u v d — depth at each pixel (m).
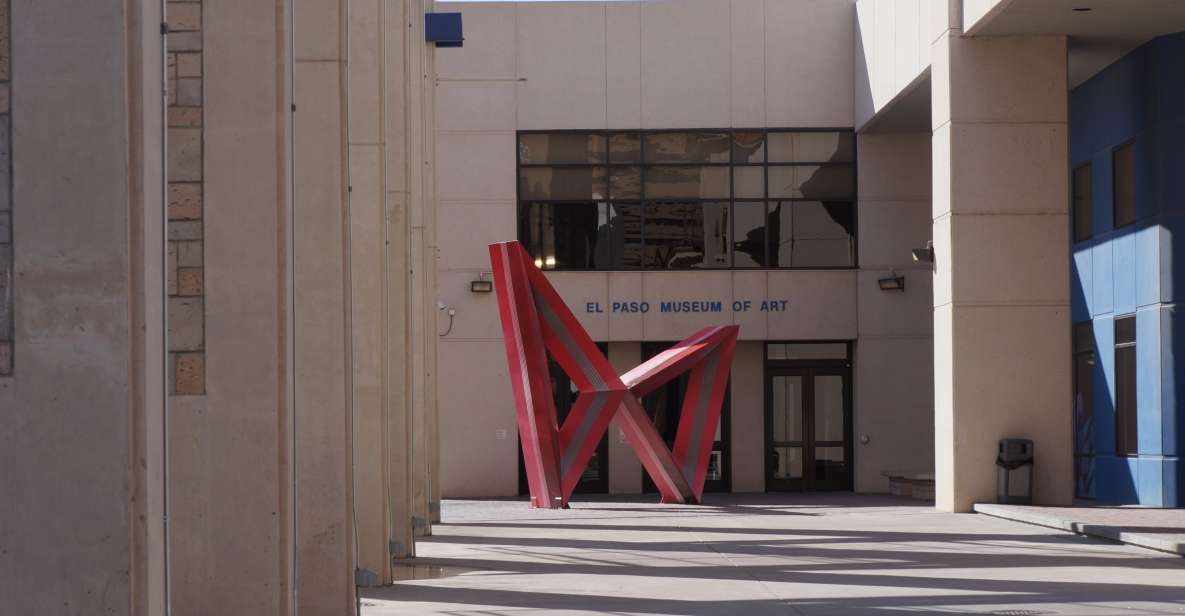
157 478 5.61
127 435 5.41
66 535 5.41
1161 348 23.33
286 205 8.58
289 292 8.62
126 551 5.41
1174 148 23.16
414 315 20.09
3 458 5.41
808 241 31.56
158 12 5.70
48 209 5.44
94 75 5.45
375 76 13.17
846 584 12.49
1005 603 10.97
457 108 31.55
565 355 25.86
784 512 23.83
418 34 20.98
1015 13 21.75
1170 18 22.14
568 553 16.03
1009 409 22.75
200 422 8.47
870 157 31.45
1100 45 23.77
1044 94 22.94
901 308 31.27
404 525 15.40
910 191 31.41
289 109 8.67
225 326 8.49
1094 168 26.12
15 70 5.46
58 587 5.40
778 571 13.73
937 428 23.67
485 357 31.30
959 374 22.77
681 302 31.42
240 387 8.48
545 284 25.75
